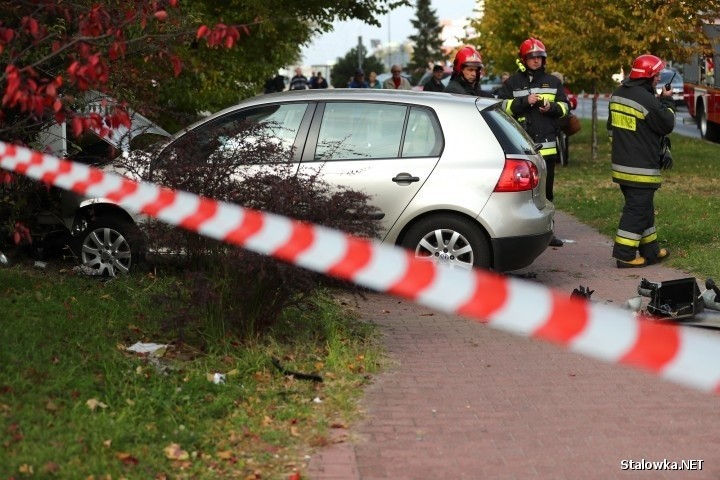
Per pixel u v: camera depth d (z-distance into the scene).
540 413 6.29
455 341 7.97
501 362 7.40
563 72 23.78
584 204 16.42
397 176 9.64
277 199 6.96
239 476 5.19
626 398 6.59
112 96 7.88
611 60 23.09
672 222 13.80
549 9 23.72
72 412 5.57
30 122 7.92
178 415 5.85
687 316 8.35
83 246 9.70
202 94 15.38
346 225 7.04
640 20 22.52
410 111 9.82
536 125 12.98
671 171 21.73
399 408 6.35
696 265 11.16
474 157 9.68
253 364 6.87
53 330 7.04
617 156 11.28
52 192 9.76
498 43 31.08
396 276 3.57
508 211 9.62
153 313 7.82
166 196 5.27
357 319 8.49
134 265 9.55
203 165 7.10
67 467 4.93
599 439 5.84
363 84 30.88
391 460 5.48
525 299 3.29
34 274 9.27
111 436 5.33
